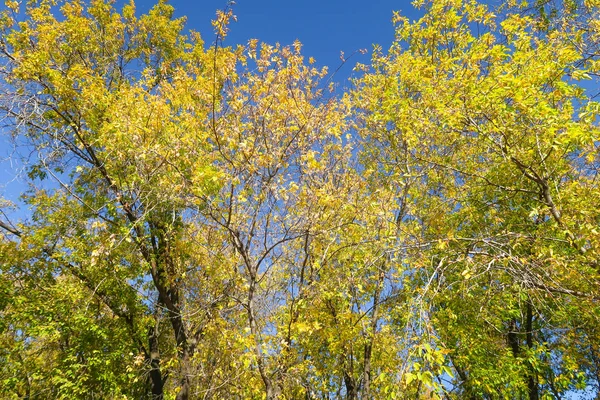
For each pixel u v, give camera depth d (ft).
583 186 19.15
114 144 22.91
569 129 15.26
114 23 35.42
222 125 18.63
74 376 30.45
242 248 19.13
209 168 17.37
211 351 24.00
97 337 32.48
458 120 17.92
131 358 32.17
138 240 26.99
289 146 19.49
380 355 25.54
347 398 28.07
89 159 29.99
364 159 28.60
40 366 35.29
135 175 22.24
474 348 25.71
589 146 16.98
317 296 21.20
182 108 21.45
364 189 22.43
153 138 20.70
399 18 27.55
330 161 22.68
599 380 29.04
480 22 23.63
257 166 18.47
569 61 17.07
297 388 22.81
